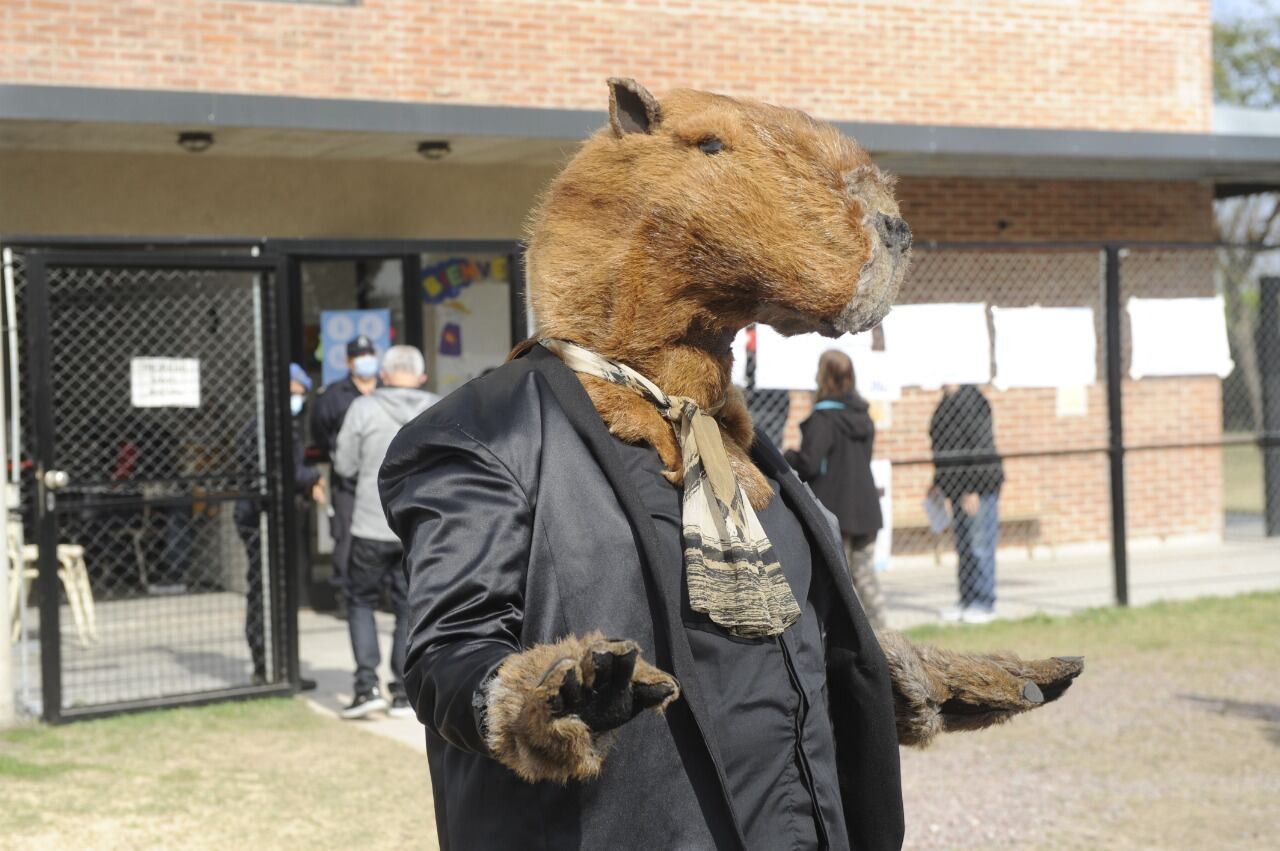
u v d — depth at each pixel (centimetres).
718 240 196
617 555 189
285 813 554
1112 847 521
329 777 609
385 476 196
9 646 702
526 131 954
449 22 1098
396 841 520
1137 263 1316
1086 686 797
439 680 169
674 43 1168
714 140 201
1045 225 1280
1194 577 1179
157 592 1005
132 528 997
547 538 187
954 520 1004
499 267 1111
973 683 236
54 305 892
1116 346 1014
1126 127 1328
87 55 998
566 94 1134
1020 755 660
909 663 230
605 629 185
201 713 734
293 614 774
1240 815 559
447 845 199
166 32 1019
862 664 213
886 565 943
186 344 880
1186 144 1130
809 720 201
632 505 189
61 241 711
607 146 207
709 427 202
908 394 1213
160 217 1038
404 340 1074
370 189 1095
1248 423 1992
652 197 199
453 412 194
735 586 194
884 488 939
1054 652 876
